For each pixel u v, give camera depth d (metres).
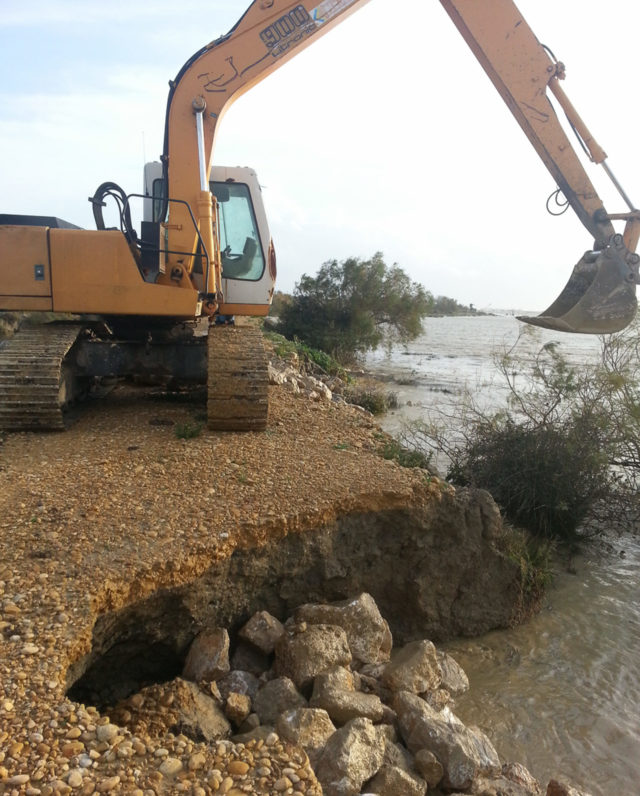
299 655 4.18
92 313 6.90
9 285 6.76
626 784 4.02
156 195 8.70
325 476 5.63
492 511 5.84
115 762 2.76
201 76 7.18
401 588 5.46
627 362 8.30
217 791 2.74
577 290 6.83
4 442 6.47
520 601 5.87
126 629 4.03
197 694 3.88
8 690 2.99
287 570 4.82
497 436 8.30
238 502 5.00
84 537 4.35
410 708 3.89
